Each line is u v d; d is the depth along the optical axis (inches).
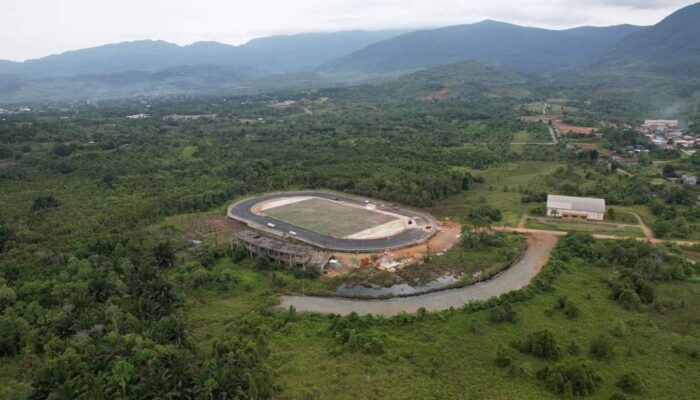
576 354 3720.5
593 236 6343.5
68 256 5649.6
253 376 3341.5
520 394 3257.9
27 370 3582.7
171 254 5743.1
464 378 3452.3
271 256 5935.0
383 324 4266.7
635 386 3250.5
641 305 4441.4
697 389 3292.3
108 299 4562.0
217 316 4522.6
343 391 3321.9
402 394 3282.5
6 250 5979.3
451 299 4889.3
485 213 7322.8
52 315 4163.4
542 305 4547.2
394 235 6653.5
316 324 4286.4
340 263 5777.6
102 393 3009.4
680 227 6407.5
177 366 3225.9
